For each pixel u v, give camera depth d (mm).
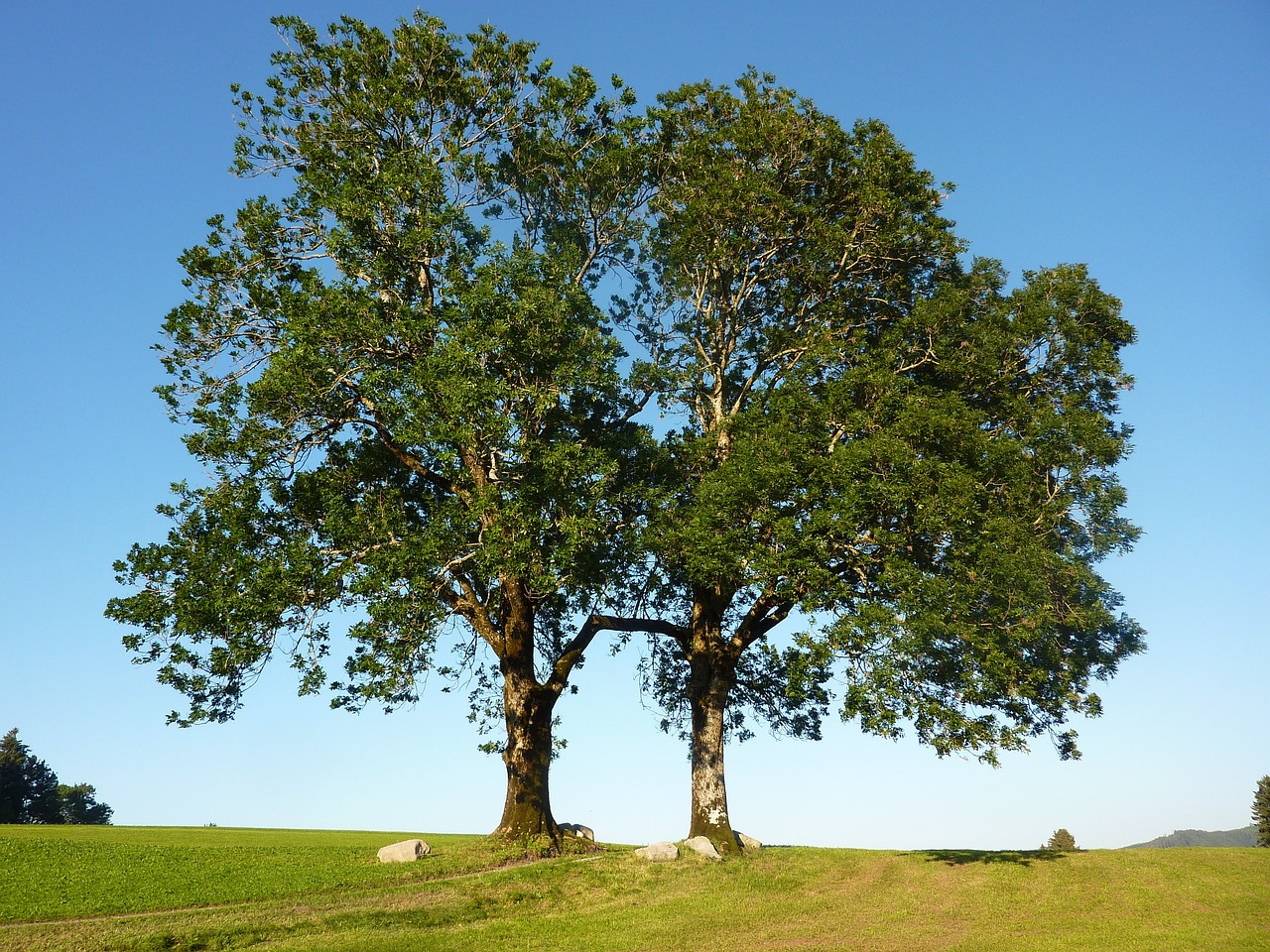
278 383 26000
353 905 22688
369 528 26172
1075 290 29047
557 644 32906
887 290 31891
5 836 30391
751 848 30438
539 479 26109
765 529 27031
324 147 30422
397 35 31547
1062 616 26766
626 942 21359
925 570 26188
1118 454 27156
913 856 29922
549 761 29922
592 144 33031
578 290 28641
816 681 26266
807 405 28172
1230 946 21125
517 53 32281
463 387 25281
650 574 29594
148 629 25469
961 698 25219
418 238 27938
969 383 29625
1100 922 23234
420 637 25062
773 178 31688
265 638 25453
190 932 19828
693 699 31062
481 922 22531
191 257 28141
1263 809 74438
